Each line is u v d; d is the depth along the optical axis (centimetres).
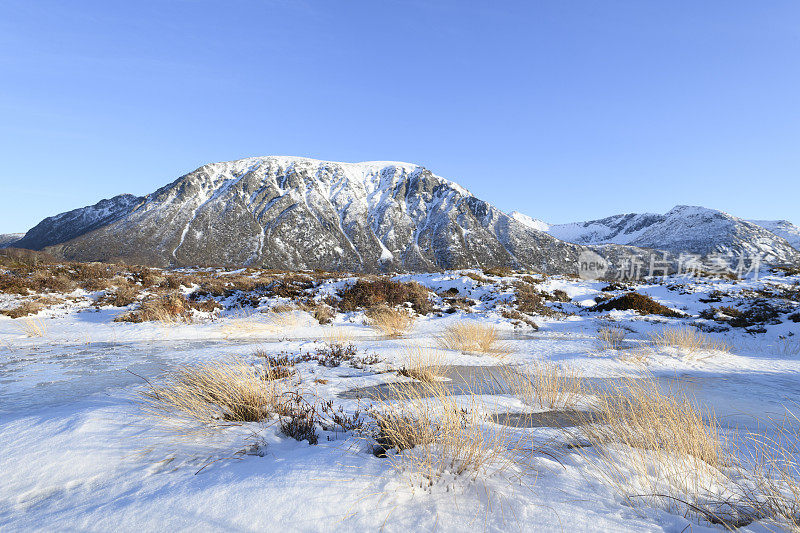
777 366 841
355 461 280
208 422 360
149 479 258
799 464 315
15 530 208
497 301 2192
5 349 898
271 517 214
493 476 271
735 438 388
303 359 746
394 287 2030
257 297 1861
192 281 2222
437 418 360
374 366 706
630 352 934
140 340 1076
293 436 346
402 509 227
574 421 424
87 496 241
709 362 863
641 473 285
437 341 1064
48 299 1644
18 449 298
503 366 767
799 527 221
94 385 544
